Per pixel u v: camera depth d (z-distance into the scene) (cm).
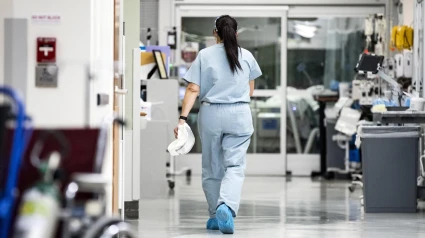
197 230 1355
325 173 2558
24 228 614
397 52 2398
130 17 1509
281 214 1620
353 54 2673
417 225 1459
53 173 668
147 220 1499
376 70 1816
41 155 705
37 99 989
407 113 1623
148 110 1877
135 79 1521
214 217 1354
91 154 704
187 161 2642
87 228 662
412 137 1642
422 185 1788
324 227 1420
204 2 2659
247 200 1903
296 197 1977
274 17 2677
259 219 1533
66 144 704
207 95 1300
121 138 1320
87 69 850
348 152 2497
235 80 1295
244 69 1302
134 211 1536
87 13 994
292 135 2691
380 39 2392
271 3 2672
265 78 2684
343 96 2575
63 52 992
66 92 990
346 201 1888
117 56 1286
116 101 1264
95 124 1017
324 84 2688
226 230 1294
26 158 702
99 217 677
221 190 1287
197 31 2667
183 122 1306
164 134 1894
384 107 1719
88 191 705
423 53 1900
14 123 713
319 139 2669
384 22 2397
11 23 991
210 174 1331
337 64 2681
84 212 676
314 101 2683
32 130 705
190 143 1314
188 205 1759
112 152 1176
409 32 2033
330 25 2680
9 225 668
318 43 2681
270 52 2684
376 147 1645
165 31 2611
